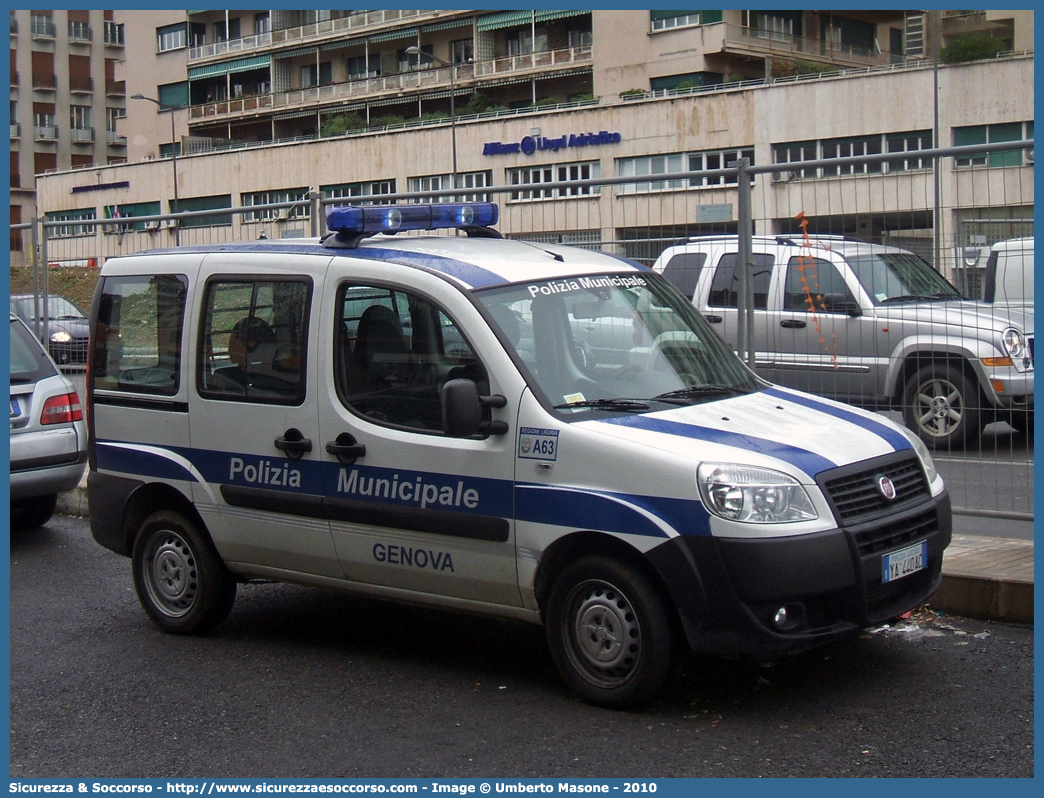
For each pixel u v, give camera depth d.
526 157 59.31
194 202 71.81
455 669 6.19
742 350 9.07
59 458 9.71
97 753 5.26
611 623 5.35
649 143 55.16
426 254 6.21
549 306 5.93
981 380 8.40
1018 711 5.20
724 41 60.88
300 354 6.37
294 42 83.56
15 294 13.82
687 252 9.34
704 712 5.35
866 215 8.64
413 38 79.25
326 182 65.94
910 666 5.84
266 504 6.46
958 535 7.94
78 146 99.00
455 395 5.45
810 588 5.02
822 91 49.91
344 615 7.37
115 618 7.48
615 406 5.64
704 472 5.09
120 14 91.44
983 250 8.27
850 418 5.96
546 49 72.94
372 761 4.99
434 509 5.80
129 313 7.20
